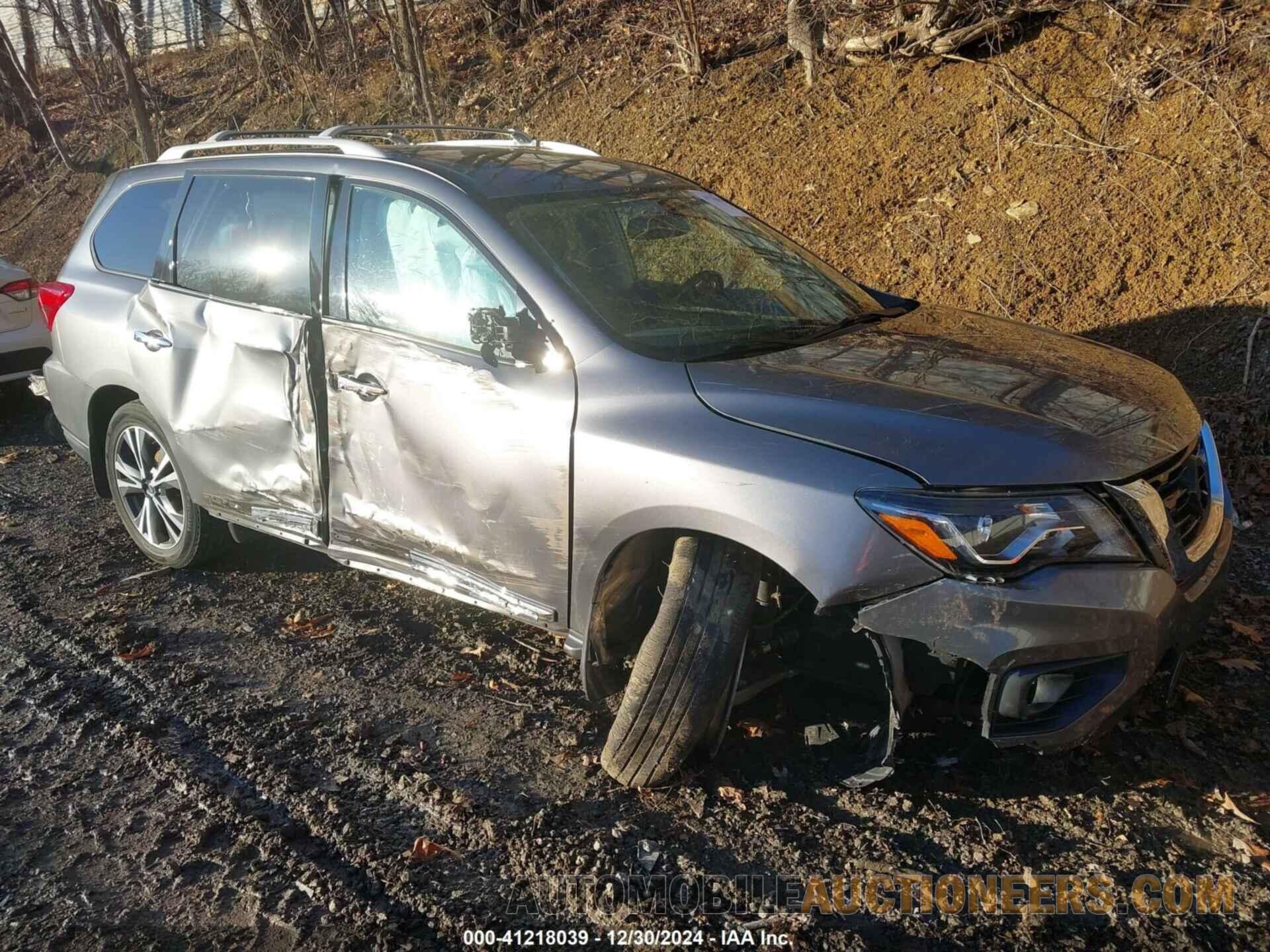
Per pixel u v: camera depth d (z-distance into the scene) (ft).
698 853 10.21
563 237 12.47
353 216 13.41
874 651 10.77
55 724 12.97
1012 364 11.48
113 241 17.24
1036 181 24.97
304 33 46.93
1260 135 22.93
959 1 27.76
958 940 9.08
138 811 11.22
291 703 13.24
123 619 15.64
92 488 22.04
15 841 10.81
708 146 30.86
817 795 10.95
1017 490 9.45
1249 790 10.88
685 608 10.50
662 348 11.46
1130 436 10.14
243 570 17.26
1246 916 9.25
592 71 37.14
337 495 13.58
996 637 9.39
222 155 15.84
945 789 10.98
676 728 10.61
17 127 55.06
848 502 9.64
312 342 13.48
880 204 26.71
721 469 10.13
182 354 15.20
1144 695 12.36
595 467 10.92
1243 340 20.63
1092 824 10.44
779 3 34.88
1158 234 22.71
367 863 10.25
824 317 13.08
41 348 26.12
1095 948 8.94
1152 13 26.20
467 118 38.60
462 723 12.66
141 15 53.72
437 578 12.79
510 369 11.71
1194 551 10.44
